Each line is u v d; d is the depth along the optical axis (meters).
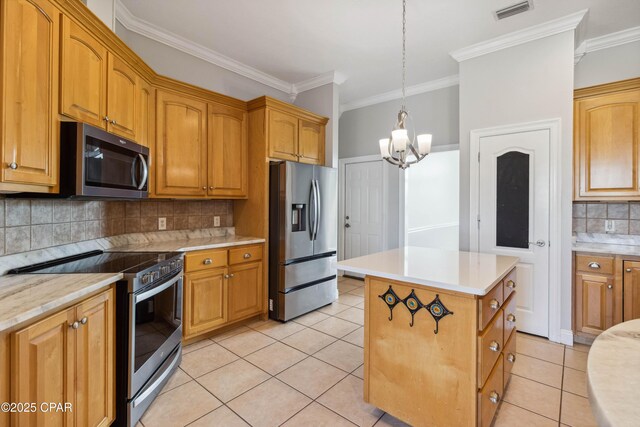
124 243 2.73
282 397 2.02
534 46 2.91
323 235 3.65
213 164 3.12
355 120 4.98
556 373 2.29
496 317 1.75
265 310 3.30
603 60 3.06
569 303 2.76
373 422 1.79
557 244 2.79
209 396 2.02
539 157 2.88
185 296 2.60
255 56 3.49
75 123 1.62
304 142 3.74
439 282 1.56
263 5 2.60
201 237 3.30
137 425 1.76
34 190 1.50
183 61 3.21
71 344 1.36
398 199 4.56
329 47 3.29
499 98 3.09
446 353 1.58
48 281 1.51
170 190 2.79
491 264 1.98
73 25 1.69
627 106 2.67
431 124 4.23
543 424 1.77
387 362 1.78
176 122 2.83
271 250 3.32
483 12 2.68
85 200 2.23
